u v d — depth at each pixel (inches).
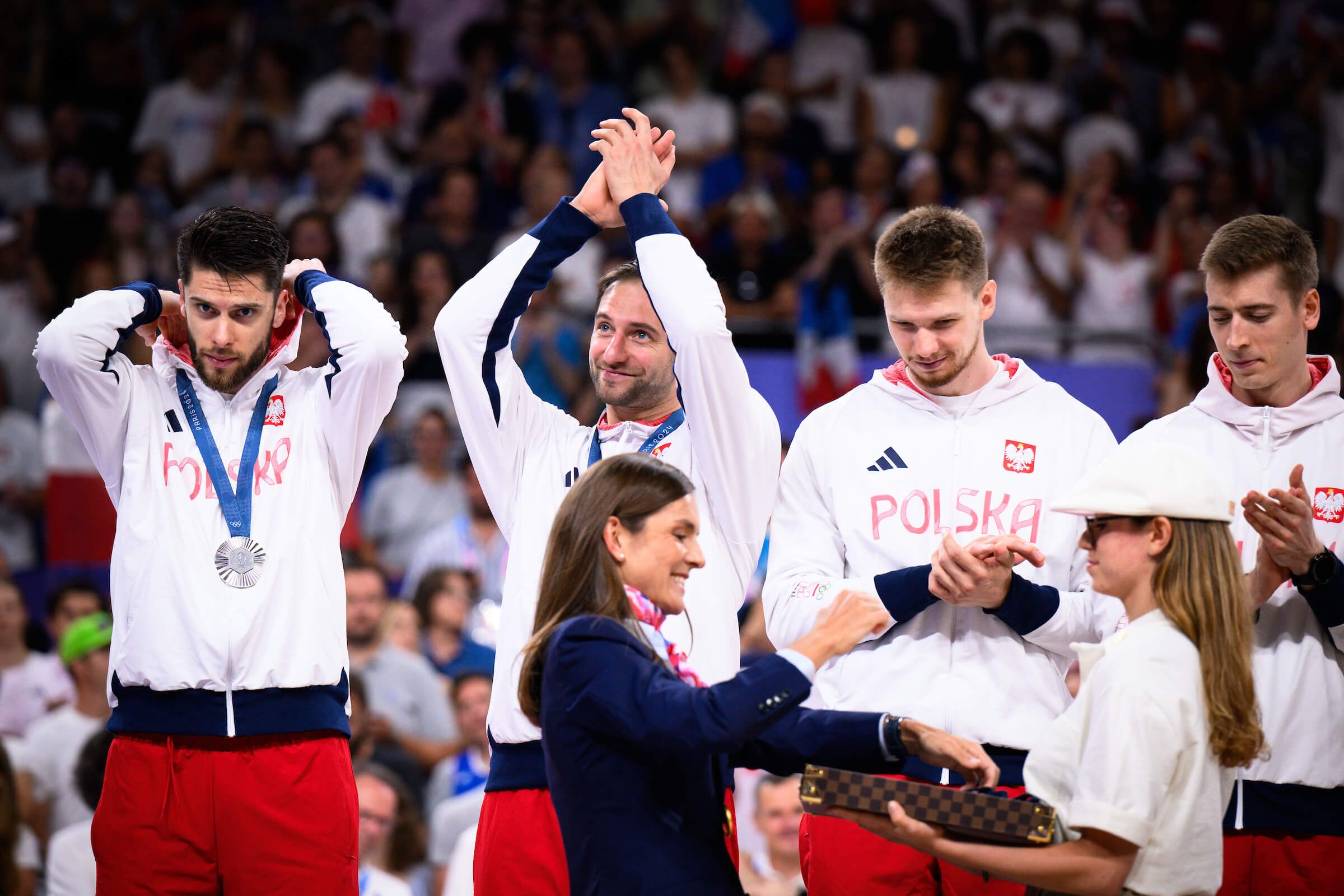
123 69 1702.8
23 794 896.9
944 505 530.0
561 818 430.0
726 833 440.5
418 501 1211.2
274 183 1556.3
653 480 445.1
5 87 1674.5
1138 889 425.4
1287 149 1590.8
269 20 1696.6
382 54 1697.8
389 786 829.8
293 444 530.0
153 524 511.8
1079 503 449.1
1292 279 524.7
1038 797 438.6
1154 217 1526.8
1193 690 429.7
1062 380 1242.0
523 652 443.2
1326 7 1669.5
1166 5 1662.2
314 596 516.4
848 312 1248.8
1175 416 560.1
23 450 1300.4
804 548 546.6
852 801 432.1
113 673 514.3
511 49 1654.8
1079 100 1625.2
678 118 1576.0
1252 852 523.2
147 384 531.8
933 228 516.7
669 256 523.2
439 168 1501.0
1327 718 518.6
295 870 502.9
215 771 501.0
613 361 538.3
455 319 536.7
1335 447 538.0
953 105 1589.6
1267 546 497.0
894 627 523.8
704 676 513.3
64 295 1473.9
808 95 1617.9
